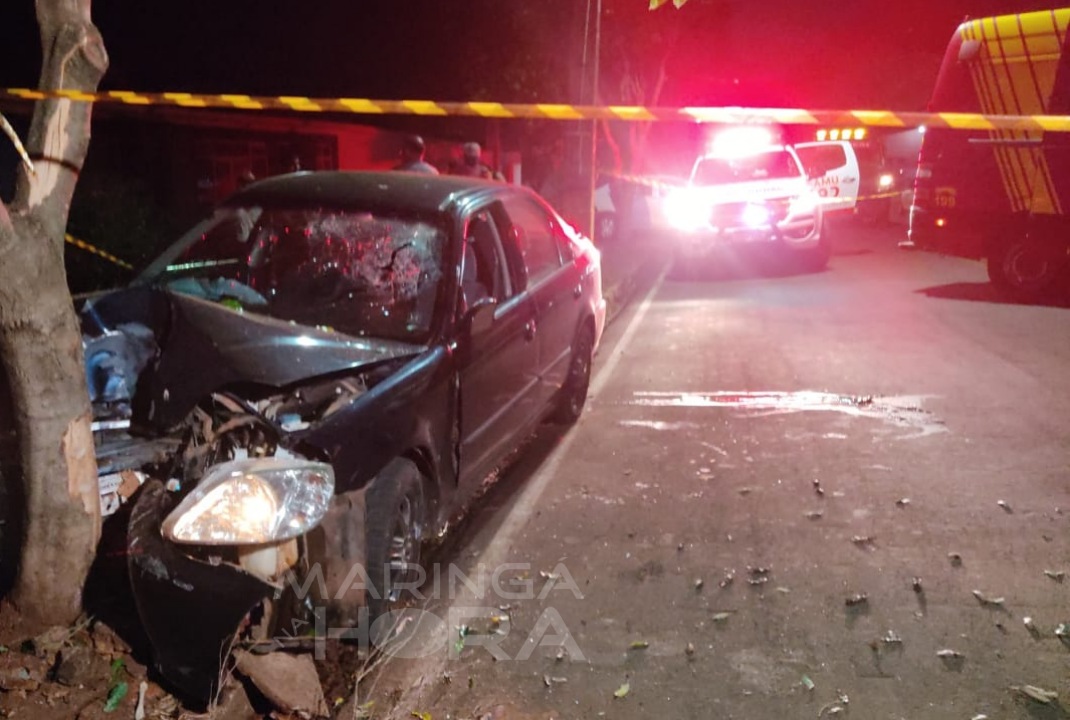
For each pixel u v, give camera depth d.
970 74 10.95
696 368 8.29
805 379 7.72
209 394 3.65
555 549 4.64
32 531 3.52
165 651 3.21
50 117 3.33
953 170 11.44
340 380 3.84
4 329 3.31
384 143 17.98
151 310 4.07
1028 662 3.59
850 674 3.55
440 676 3.58
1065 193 10.25
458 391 4.30
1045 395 6.94
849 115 4.73
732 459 5.86
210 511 3.16
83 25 3.35
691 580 4.29
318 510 3.25
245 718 3.25
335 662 3.64
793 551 4.55
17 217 3.29
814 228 14.88
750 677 3.55
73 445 3.49
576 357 6.56
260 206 5.05
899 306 11.05
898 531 4.73
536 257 5.88
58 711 3.21
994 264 11.40
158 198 13.18
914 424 6.39
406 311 4.41
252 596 3.10
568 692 3.48
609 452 6.07
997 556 4.43
